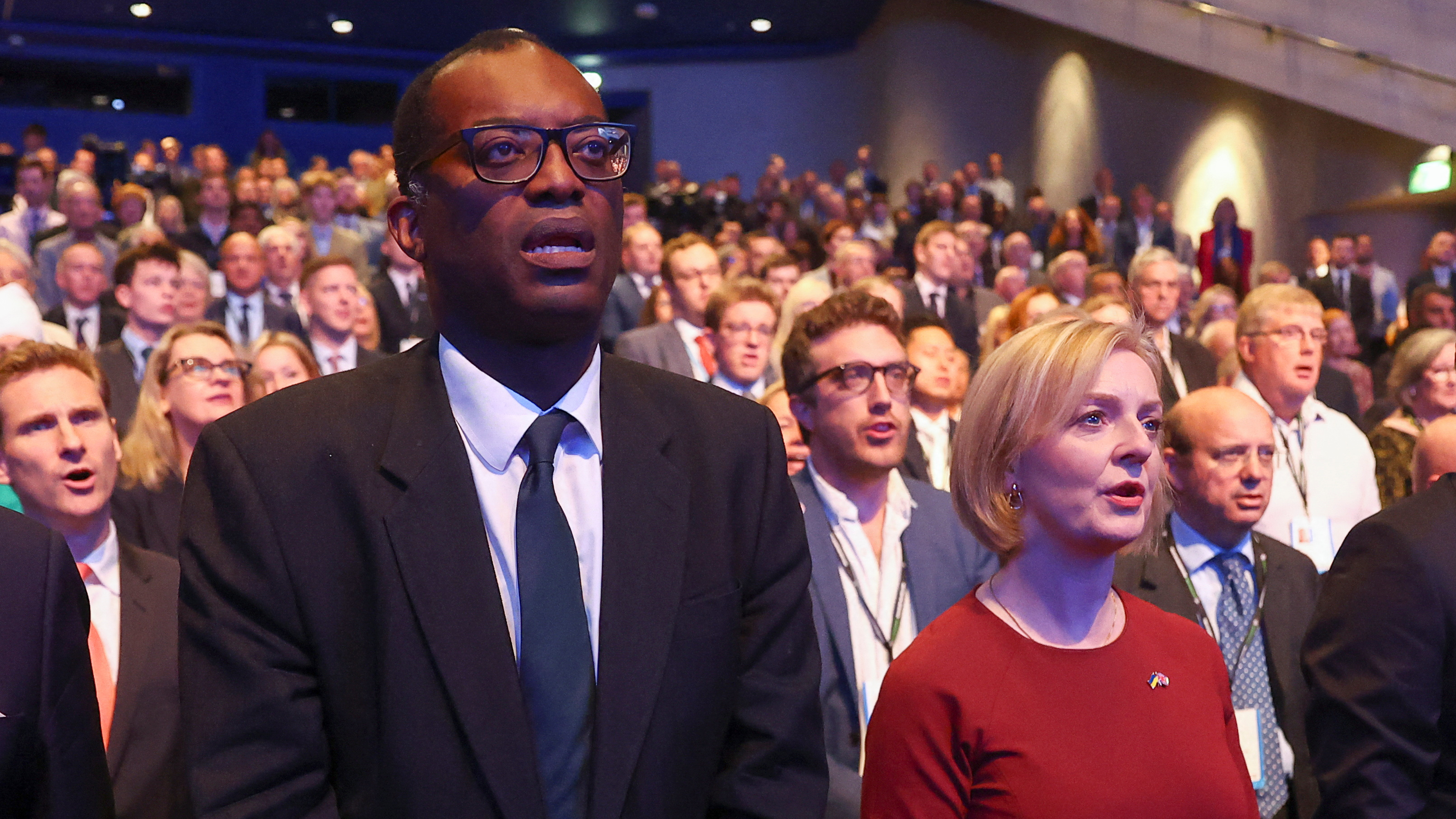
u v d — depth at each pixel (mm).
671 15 15594
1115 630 1536
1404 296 10695
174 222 9594
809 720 1220
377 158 12758
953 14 14867
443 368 1204
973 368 6094
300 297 6262
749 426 1285
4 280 4898
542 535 1144
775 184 13695
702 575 1188
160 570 2152
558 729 1104
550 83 1141
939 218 12172
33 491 2102
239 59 16438
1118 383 1481
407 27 16016
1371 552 1789
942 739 1448
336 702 1107
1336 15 10359
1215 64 10891
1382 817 1704
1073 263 6574
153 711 2027
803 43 16875
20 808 1276
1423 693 1713
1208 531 2471
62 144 15852
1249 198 12078
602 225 1138
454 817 1069
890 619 2352
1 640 1255
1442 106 10023
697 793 1146
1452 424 2420
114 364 4543
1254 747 2305
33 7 14883
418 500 1130
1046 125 13789
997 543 1538
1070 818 1399
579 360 1187
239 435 1148
